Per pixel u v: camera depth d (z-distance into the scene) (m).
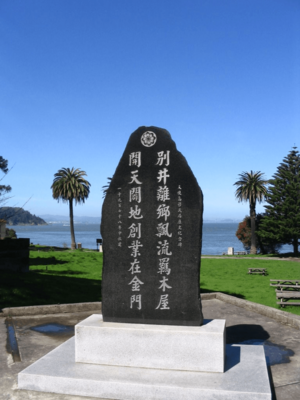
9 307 10.48
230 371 5.57
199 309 5.94
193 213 6.12
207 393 5.03
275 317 9.75
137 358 5.76
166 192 6.27
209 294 12.44
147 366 5.72
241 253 52.09
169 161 6.32
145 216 6.33
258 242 54.56
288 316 9.37
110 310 6.27
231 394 4.98
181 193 6.21
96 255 35.16
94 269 24.66
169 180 6.28
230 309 10.92
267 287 18.31
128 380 5.30
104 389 5.29
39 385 5.51
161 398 5.13
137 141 6.51
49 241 109.75
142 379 5.33
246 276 23.53
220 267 28.48
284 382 5.79
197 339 5.59
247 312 10.55
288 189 44.34
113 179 6.56
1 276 14.48
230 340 7.96
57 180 53.72
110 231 6.46
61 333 8.52
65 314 10.38
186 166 6.24
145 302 6.16
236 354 6.23
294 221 43.84
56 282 15.33
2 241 18.06
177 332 5.64
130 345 5.78
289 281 17.73
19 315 10.17
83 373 5.55
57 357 6.15
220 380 5.28
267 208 45.72
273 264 30.91
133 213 6.39
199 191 6.14
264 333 8.46
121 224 6.43
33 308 10.31
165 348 5.67
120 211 6.46
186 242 6.11
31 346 7.54
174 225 6.19
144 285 6.20
